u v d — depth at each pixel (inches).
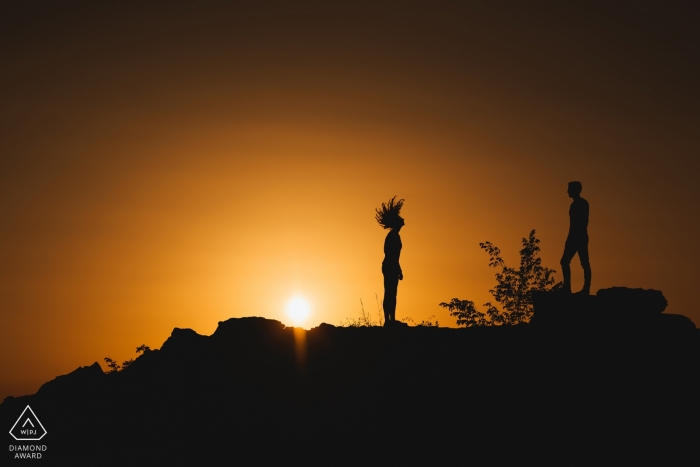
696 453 663.1
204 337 909.2
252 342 885.2
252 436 753.0
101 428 813.9
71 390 884.0
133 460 751.1
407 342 846.5
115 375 904.3
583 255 849.5
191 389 834.2
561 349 811.4
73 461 765.3
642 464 653.9
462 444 700.0
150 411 819.4
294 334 893.2
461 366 804.0
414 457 690.2
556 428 708.0
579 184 855.1
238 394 813.9
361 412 759.7
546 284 998.4
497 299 1010.1
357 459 698.2
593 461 661.9
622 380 761.0
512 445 692.1
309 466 698.2
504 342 837.8
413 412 748.6
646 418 710.5
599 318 835.4
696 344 799.7
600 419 714.2
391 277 828.6
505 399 751.7
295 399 794.2
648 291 857.5
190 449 751.1
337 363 834.8
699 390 738.8
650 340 808.3
